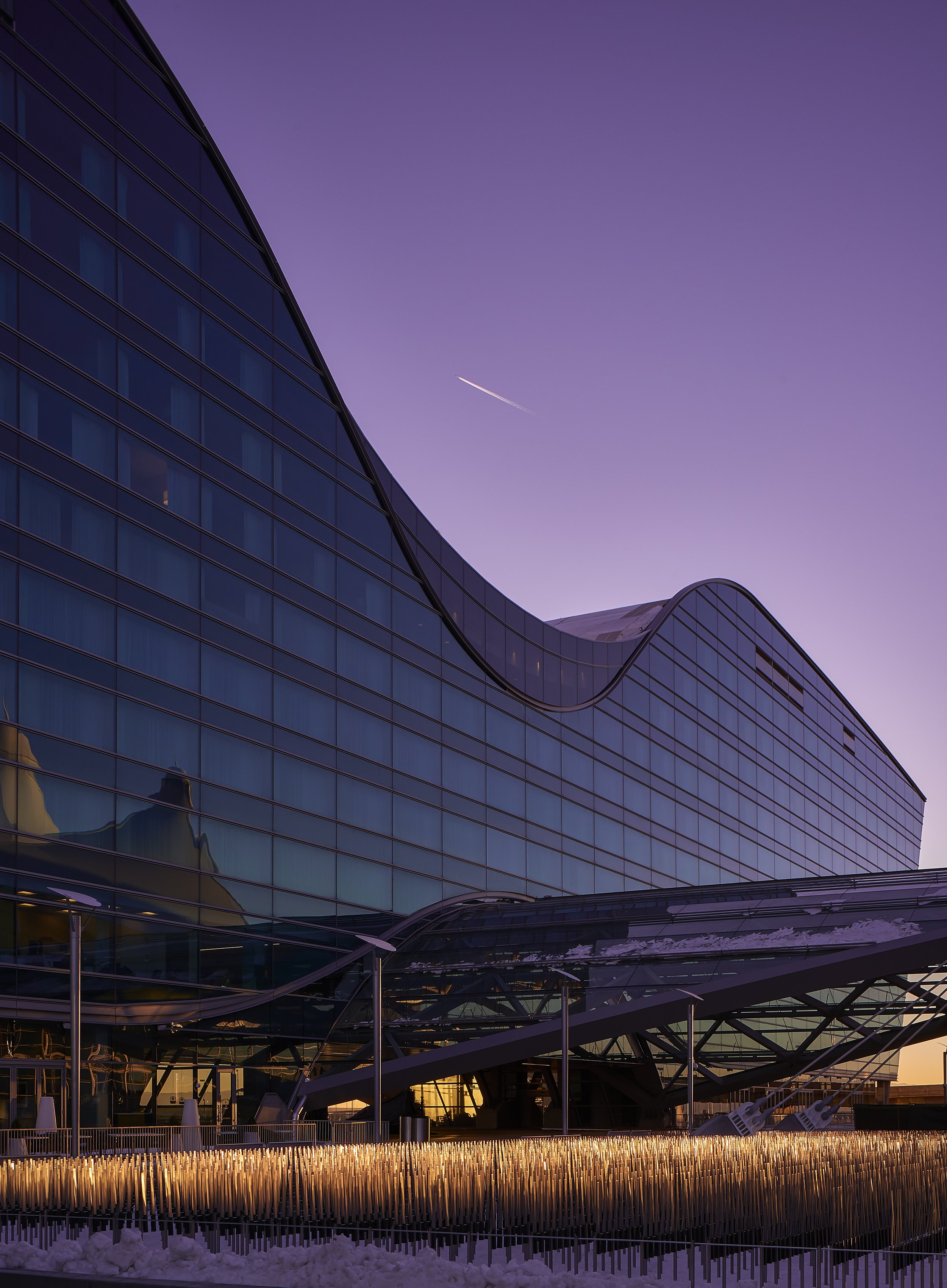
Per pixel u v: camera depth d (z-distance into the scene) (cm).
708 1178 1669
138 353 3669
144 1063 3366
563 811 5741
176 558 3700
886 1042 3891
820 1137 2703
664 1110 4216
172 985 3481
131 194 3731
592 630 7125
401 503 4875
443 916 4784
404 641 4794
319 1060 4041
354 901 4319
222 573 3884
